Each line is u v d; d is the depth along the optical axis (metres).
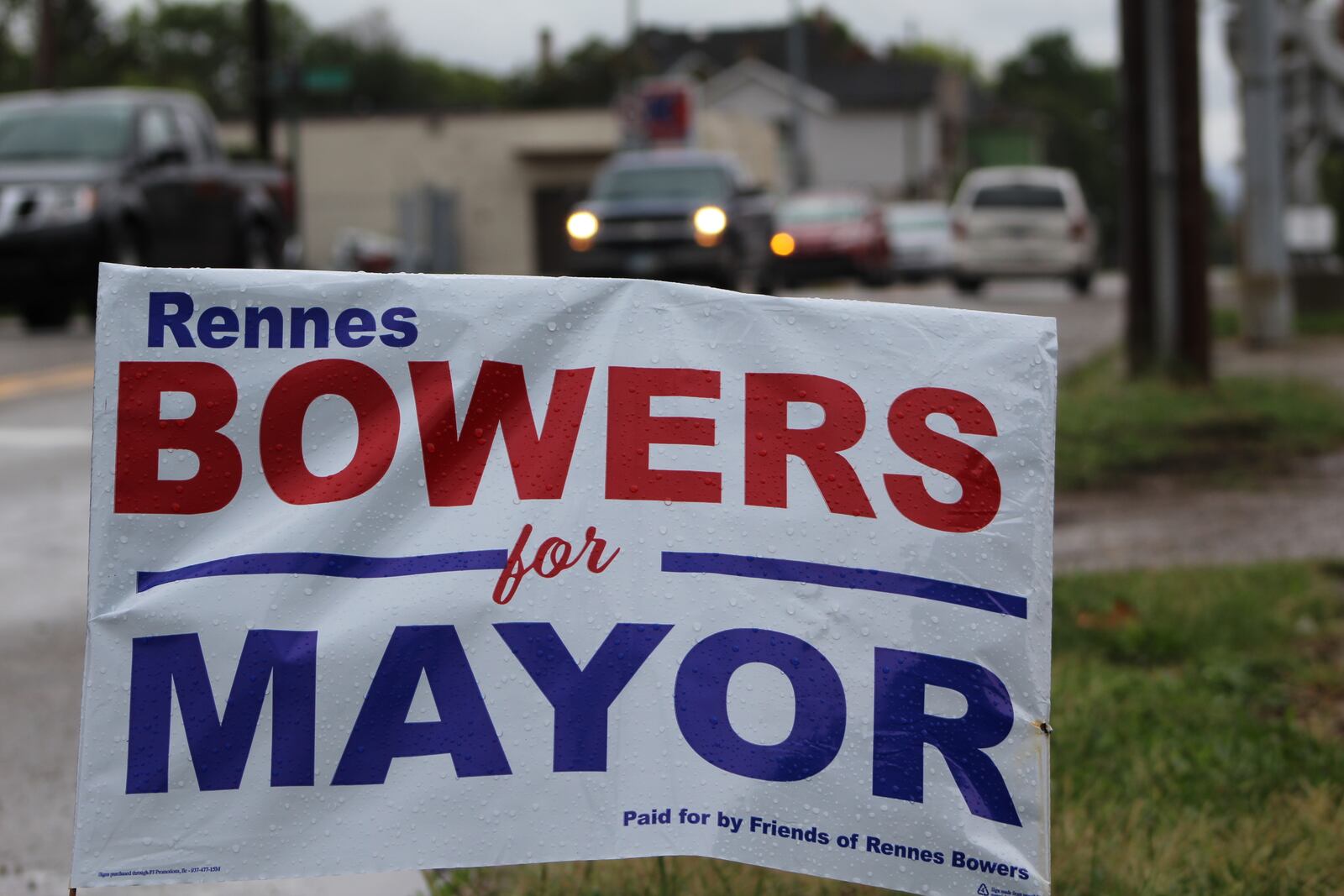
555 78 74.50
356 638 2.69
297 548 2.69
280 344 2.73
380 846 2.68
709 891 3.44
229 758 2.65
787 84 82.31
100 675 2.63
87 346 14.74
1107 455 9.45
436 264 31.06
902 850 2.73
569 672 2.74
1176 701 4.88
